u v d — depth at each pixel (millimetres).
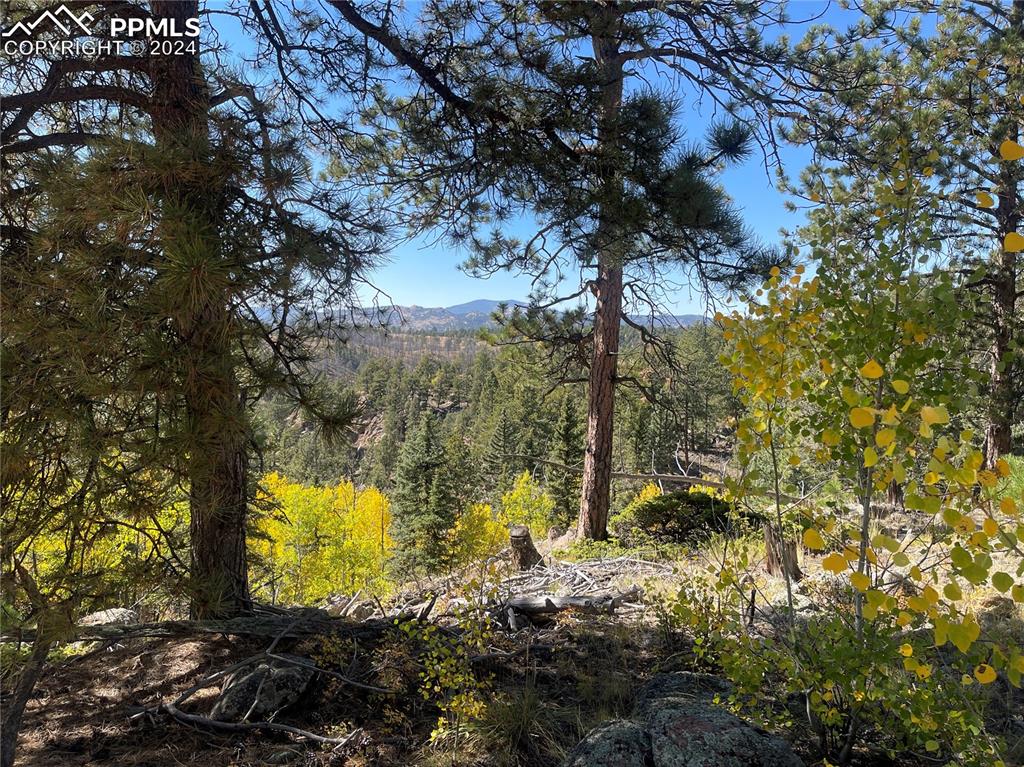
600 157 4500
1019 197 10477
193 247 2736
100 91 3998
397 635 4289
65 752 3055
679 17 6203
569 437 36219
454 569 8977
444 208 6680
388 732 3350
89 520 2887
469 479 44000
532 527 30406
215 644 4242
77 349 2730
